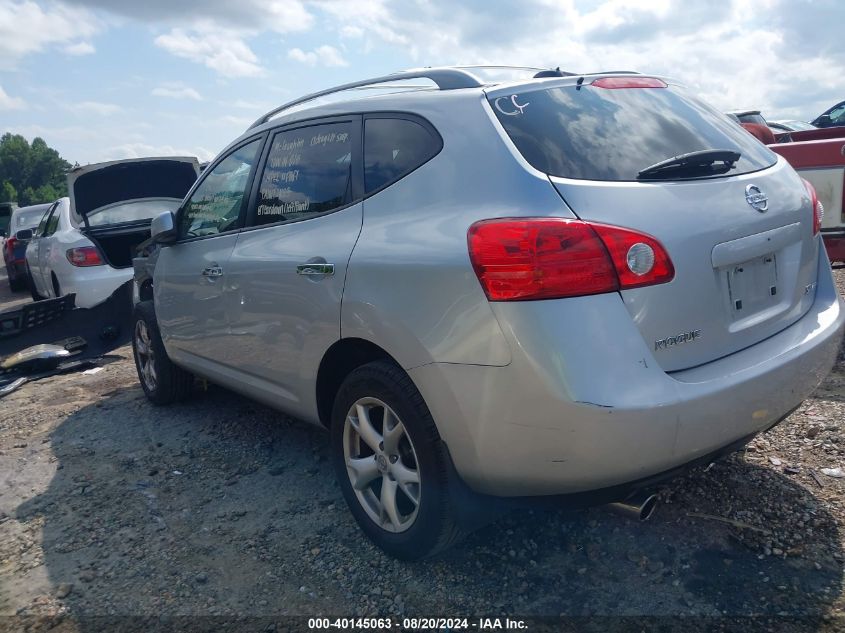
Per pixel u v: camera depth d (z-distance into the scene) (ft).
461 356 8.41
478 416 8.36
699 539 10.07
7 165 487.61
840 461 11.73
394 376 9.44
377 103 10.85
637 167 8.84
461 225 8.66
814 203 10.59
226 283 13.00
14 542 11.71
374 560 10.34
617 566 9.70
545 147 8.75
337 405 10.59
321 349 10.66
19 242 47.52
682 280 8.31
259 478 13.29
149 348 17.69
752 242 9.05
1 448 15.89
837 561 9.36
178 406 17.70
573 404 7.70
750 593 8.93
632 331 7.96
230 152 14.46
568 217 8.01
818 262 10.59
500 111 9.23
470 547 10.39
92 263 27.20
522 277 7.90
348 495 10.74
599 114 9.50
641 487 8.34
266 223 12.54
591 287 7.85
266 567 10.42
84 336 23.93
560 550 10.17
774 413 8.97
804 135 26.61
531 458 8.14
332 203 11.07
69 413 18.03
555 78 9.89
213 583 10.13
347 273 9.96
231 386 14.02
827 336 9.71
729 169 9.60
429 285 8.73
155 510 12.39
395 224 9.65
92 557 11.07
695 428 8.06
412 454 9.71
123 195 30.63
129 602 9.85
